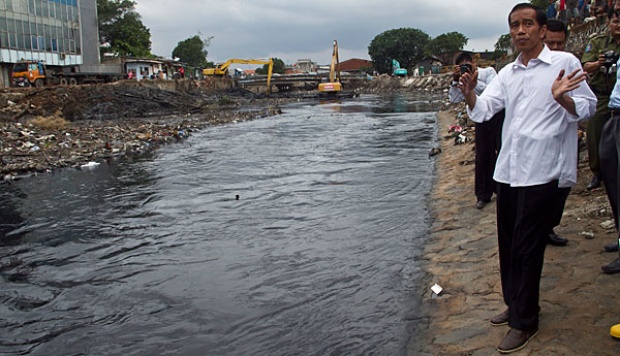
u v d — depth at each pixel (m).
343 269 5.58
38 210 8.84
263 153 14.87
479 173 6.87
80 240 7.16
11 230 7.71
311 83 84.12
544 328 3.58
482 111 3.43
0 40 36.19
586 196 6.11
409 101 45.19
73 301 5.18
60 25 42.75
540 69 3.26
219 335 4.33
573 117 3.15
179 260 6.21
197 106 37.00
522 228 3.28
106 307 5.01
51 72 37.50
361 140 17.03
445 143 14.13
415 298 4.67
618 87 4.18
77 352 4.19
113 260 6.33
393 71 87.25
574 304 3.83
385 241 6.40
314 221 7.54
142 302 5.08
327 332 4.24
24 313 4.95
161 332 4.44
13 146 15.30
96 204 9.15
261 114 32.56
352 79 83.75
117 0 65.44
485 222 6.32
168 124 25.16
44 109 26.66
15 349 4.27
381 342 3.99
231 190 9.95
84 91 30.33
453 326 4.00
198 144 17.55
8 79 37.59
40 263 6.32
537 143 3.19
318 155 14.02
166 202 9.13
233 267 5.87
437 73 81.38
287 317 4.56
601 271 4.24
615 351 3.20
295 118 29.31
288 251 6.30
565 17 17.84
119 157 14.73
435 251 5.79
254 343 4.16
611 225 5.06
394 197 8.66
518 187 3.28
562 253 4.75
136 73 54.00
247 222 7.68
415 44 96.69
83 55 46.47
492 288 4.49
